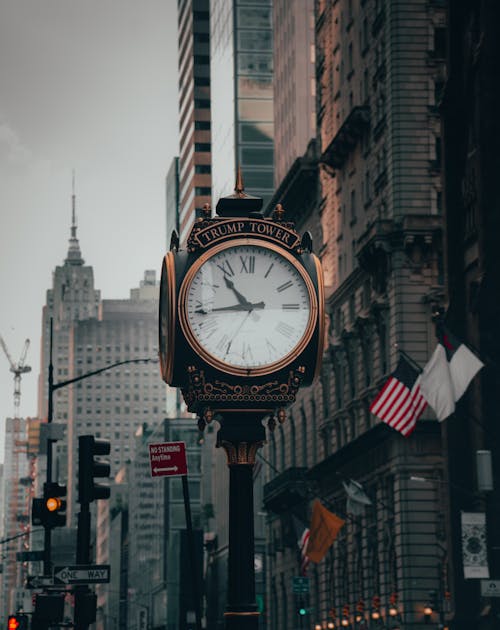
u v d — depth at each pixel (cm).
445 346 5509
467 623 6775
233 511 1416
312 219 11406
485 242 6359
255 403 1429
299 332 1434
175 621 16862
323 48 11038
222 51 19325
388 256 8519
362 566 9181
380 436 8356
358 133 9475
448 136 6950
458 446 6856
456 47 6950
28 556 4447
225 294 1435
